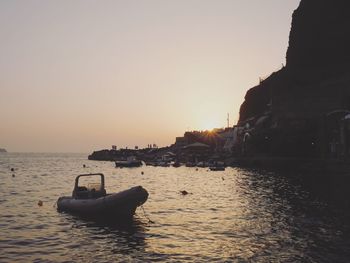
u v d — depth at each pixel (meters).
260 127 109.00
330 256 15.97
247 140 109.62
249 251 16.80
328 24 104.94
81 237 19.70
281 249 17.05
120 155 198.25
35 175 79.06
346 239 18.83
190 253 16.59
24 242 18.70
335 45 101.69
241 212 27.59
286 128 89.38
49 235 20.20
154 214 26.86
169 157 148.38
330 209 28.09
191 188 48.53
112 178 70.00
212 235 20.02
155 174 82.56
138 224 23.03
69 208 26.50
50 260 15.62
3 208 30.25
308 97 88.19
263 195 38.41
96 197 26.34
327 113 81.62
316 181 51.75
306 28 111.00
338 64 99.44
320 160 71.88
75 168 115.06
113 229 21.58
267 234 20.05
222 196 38.84
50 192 44.09
